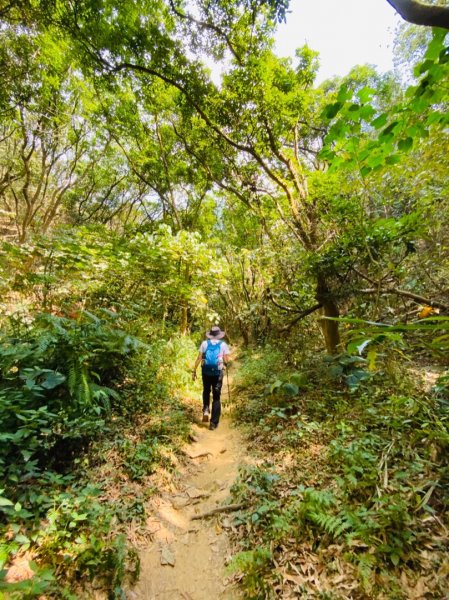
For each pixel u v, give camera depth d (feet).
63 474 8.59
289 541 6.61
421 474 7.46
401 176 13.56
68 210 60.75
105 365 12.77
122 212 69.51
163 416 13.08
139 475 9.20
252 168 25.77
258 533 7.19
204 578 6.44
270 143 20.01
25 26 20.63
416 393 11.50
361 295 16.46
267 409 14.47
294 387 14.26
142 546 7.09
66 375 10.25
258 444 11.59
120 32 18.07
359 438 9.52
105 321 15.39
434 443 8.04
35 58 25.36
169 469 10.08
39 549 6.00
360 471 7.66
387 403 11.12
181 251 20.30
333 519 6.38
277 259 20.79
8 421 8.11
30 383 8.66
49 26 19.52
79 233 19.52
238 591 6.04
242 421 14.40
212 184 37.83
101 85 22.02
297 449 10.25
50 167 44.52
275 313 23.95
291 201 19.84
